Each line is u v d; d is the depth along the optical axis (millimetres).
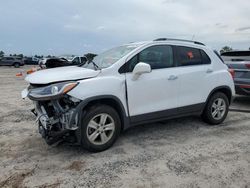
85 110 4012
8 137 4875
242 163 3803
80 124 3885
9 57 38250
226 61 7680
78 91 3805
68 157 4012
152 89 4570
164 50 4867
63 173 3516
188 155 4086
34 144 4531
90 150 4109
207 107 5480
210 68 5414
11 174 3482
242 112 6887
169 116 4902
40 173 3514
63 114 3803
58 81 3842
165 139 4797
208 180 3318
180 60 5039
